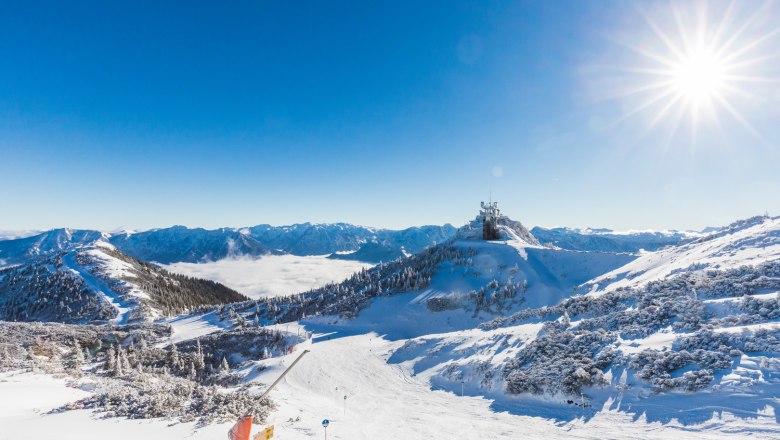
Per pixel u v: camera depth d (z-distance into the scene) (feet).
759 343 91.91
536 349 135.13
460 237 484.33
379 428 91.61
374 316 310.45
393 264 458.09
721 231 242.99
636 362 104.37
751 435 66.28
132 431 64.28
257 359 256.11
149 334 343.26
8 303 544.62
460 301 298.76
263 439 49.67
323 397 137.18
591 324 144.36
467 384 135.74
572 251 342.23
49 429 60.39
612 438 77.61
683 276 161.17
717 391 82.53
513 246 384.47
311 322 326.44
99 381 110.42
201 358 245.86
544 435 84.43
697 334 106.01
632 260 282.56
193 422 74.59
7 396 84.58
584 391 102.83
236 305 469.16
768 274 135.85
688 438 70.44
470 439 83.41
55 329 312.71
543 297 271.28
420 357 176.04
